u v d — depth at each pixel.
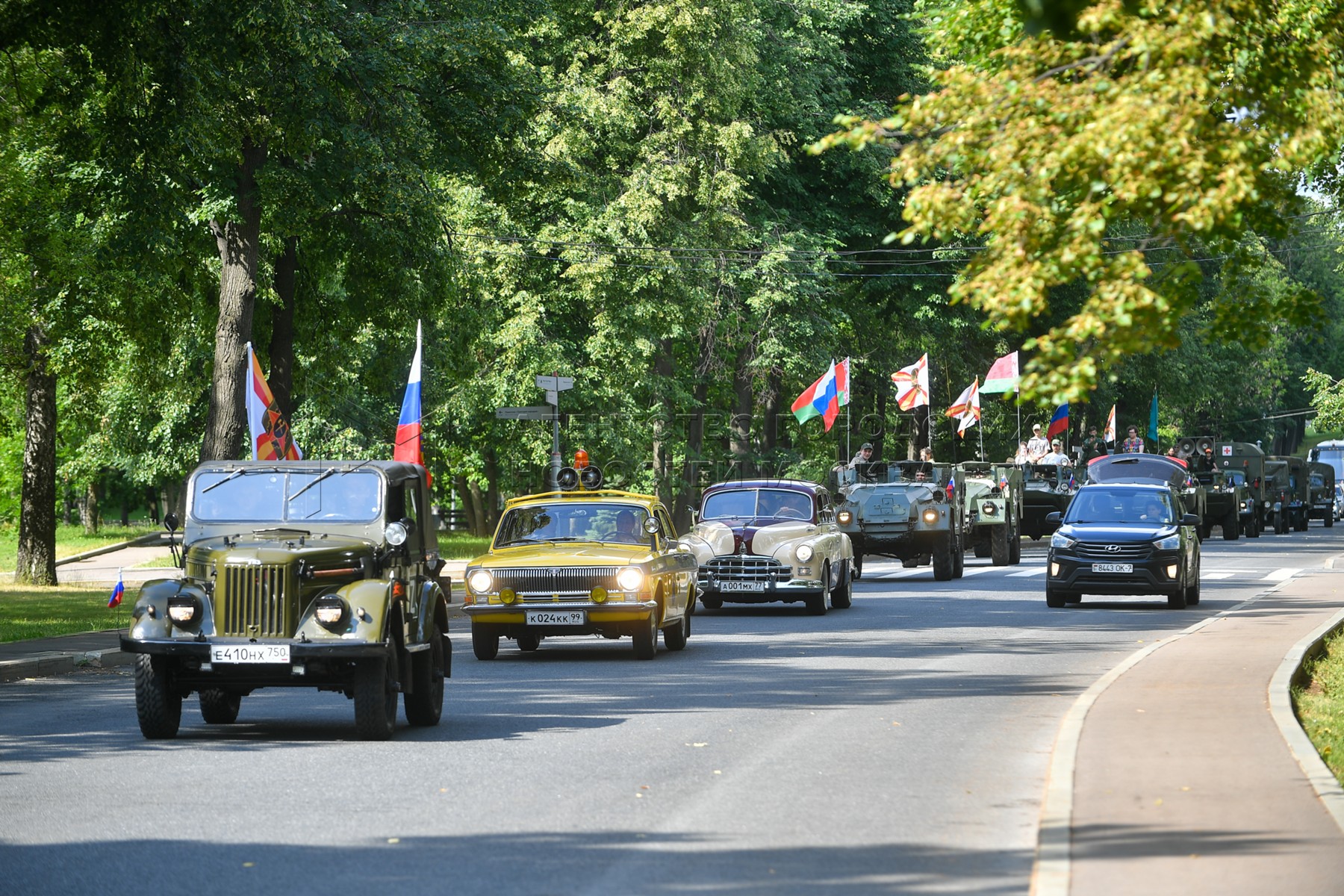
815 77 92.81
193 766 21.75
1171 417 157.38
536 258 83.56
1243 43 18.70
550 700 29.19
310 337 65.00
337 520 26.36
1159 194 16.98
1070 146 17.02
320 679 24.41
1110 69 18.17
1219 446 119.75
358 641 23.73
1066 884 13.73
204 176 50.62
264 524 26.33
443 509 146.88
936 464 71.69
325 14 47.81
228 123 47.88
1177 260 20.17
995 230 18.06
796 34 91.94
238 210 52.09
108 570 80.19
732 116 84.94
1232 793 17.86
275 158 53.16
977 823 17.59
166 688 24.31
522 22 59.19
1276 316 21.78
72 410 70.06
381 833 17.14
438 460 111.06
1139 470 98.25
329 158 50.62
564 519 39.22
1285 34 19.61
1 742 24.30
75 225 57.72
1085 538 51.50
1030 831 17.12
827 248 93.69
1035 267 17.61
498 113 56.69
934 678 32.22
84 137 46.03
